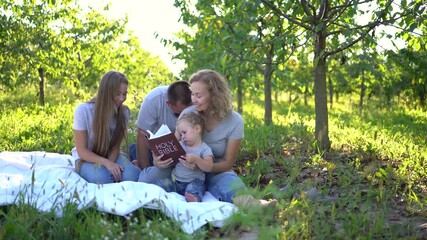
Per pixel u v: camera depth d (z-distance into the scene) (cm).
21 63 1520
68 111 1500
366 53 867
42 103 1694
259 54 945
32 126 1072
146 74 2397
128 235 418
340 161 770
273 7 798
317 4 846
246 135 933
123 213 475
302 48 1012
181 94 577
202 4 1062
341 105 2864
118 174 568
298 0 802
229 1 854
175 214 480
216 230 476
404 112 1848
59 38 1537
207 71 558
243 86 1748
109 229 420
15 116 1270
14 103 1659
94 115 570
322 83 853
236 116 566
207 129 564
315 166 721
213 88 550
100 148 576
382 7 804
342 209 541
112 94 564
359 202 566
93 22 1883
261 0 784
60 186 513
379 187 583
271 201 507
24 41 1438
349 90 2562
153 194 500
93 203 478
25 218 436
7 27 1395
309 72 2270
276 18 900
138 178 578
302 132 1004
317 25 771
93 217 441
